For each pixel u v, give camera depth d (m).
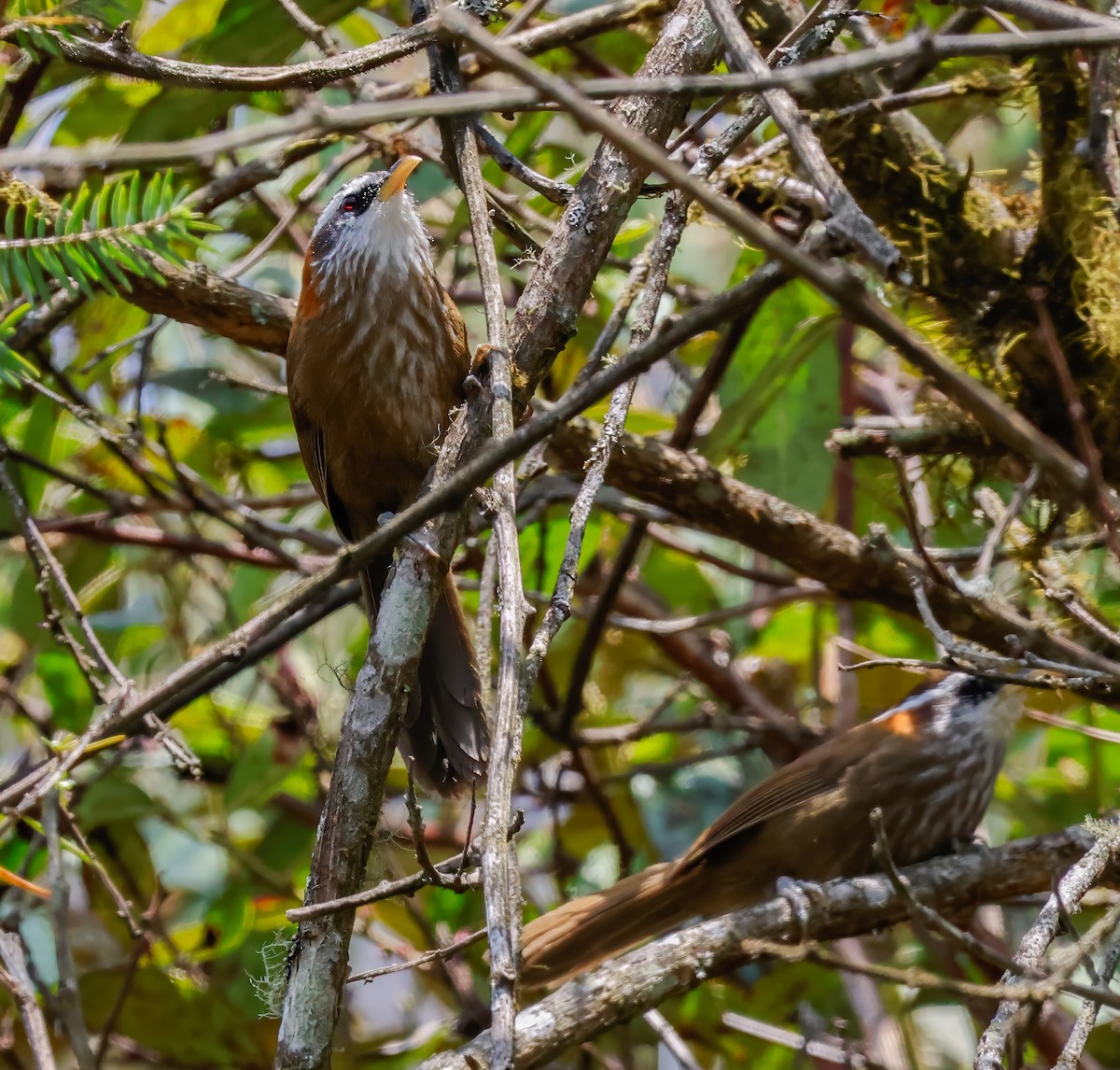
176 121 9.05
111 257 5.02
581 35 8.08
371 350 8.11
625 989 6.32
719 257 10.98
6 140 7.68
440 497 4.26
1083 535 8.16
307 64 6.11
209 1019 9.98
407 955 10.36
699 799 11.59
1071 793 10.11
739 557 12.10
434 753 7.41
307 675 11.73
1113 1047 10.12
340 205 8.29
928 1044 11.07
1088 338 7.21
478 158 5.87
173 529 12.43
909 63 6.95
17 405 9.86
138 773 11.23
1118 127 7.06
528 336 5.63
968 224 7.46
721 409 9.70
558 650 11.83
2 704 11.34
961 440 7.89
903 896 5.15
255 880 10.45
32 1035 6.49
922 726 8.46
